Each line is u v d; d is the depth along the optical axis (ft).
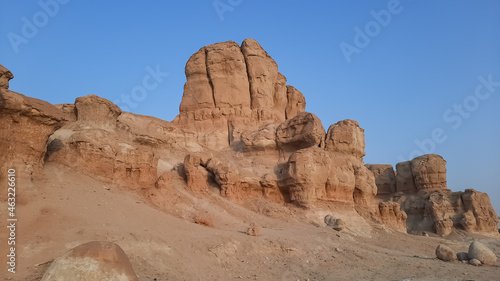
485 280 51.72
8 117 43.75
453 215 137.69
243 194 94.79
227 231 60.18
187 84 123.54
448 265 63.87
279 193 96.63
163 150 95.86
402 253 75.82
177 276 40.29
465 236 126.93
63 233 39.11
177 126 118.42
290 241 61.21
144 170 69.82
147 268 39.40
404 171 159.84
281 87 131.44
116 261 30.73
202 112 117.39
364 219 102.27
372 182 114.73
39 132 47.19
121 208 52.49
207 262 47.19
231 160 102.06
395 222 116.06
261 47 124.67
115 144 66.03
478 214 134.62
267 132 105.09
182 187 82.69
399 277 52.37
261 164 100.42
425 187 152.35
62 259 30.17
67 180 53.26
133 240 42.68
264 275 48.21
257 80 119.75
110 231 42.22
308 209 90.38
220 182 92.38
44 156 52.34
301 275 50.08
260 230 63.57
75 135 61.87
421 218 144.46
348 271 54.19
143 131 88.84
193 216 67.26
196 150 106.63
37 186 46.19
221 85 117.80
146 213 55.01
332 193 97.19
